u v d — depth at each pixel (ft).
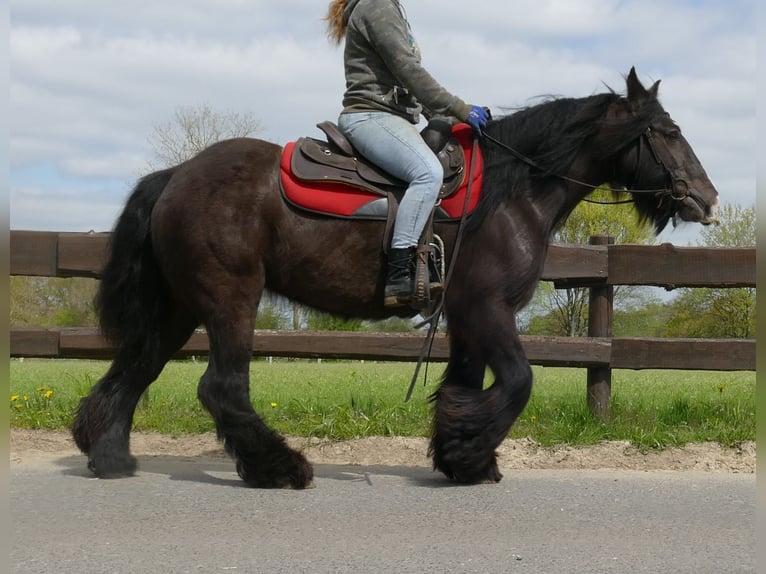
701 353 22.15
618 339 22.33
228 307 15.89
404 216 15.92
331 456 19.97
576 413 22.50
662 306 112.57
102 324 16.97
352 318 17.22
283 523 13.57
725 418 22.09
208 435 21.81
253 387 34.19
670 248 22.36
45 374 43.29
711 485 16.63
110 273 16.80
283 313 17.99
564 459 19.20
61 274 23.09
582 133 17.04
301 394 29.55
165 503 14.84
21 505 14.65
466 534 13.03
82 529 13.16
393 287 16.07
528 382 15.94
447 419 16.16
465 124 16.97
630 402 25.86
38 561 11.58
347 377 43.24
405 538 12.77
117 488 16.01
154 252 16.55
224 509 14.44
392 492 15.88
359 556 11.86
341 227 16.26
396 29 16.25
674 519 14.01
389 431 21.34
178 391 30.73
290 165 16.26
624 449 19.63
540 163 16.88
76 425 17.21
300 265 16.31
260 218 16.10
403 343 22.63
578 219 64.90
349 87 16.83
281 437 16.30
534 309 104.63
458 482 16.75
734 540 12.80
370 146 16.30
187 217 15.88
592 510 14.57
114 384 17.12
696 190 17.12
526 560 11.75
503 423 15.85
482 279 16.10
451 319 16.57
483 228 16.30
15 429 21.76
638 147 17.33
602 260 22.45
